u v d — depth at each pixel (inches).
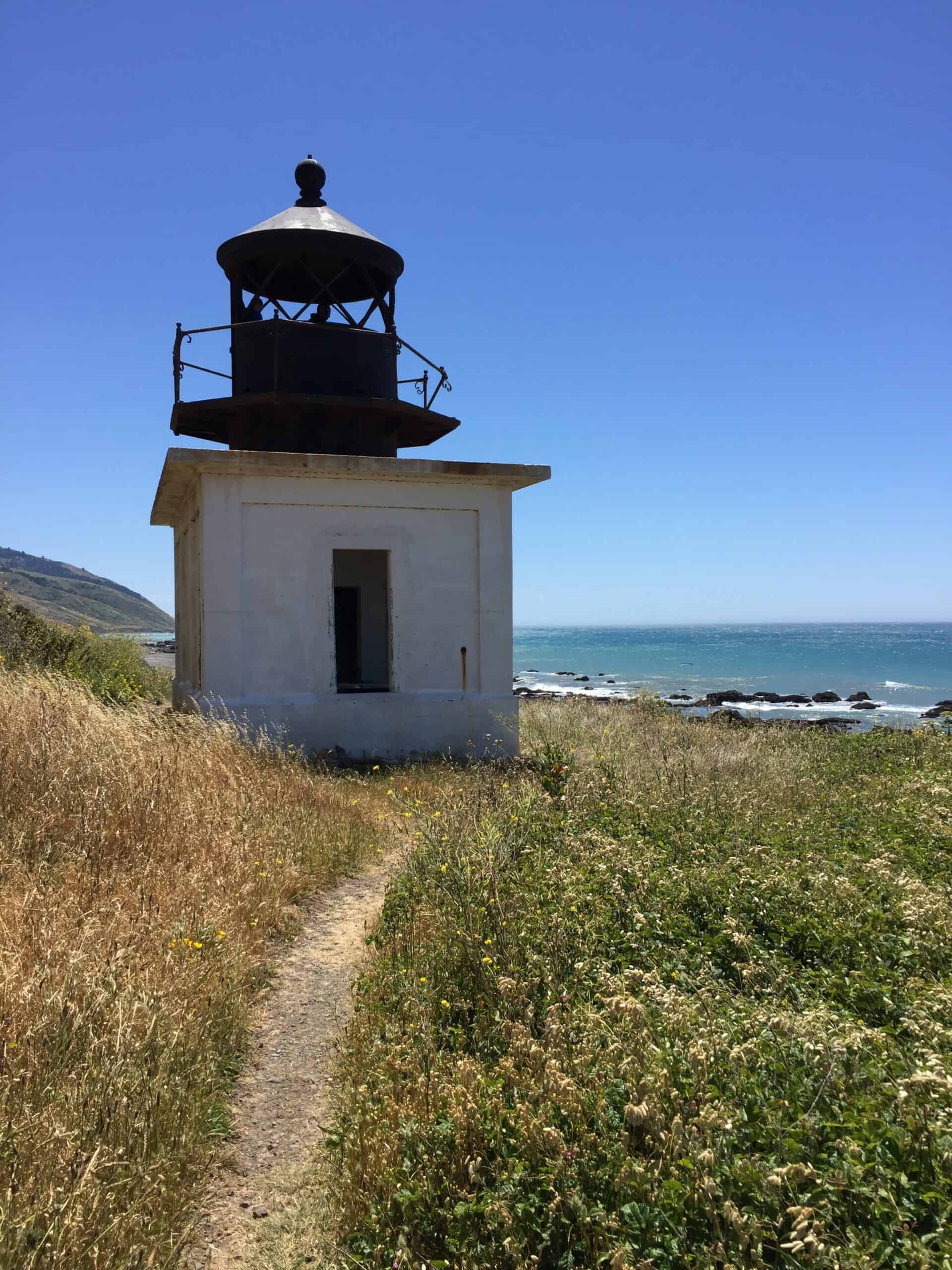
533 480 558.6
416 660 553.6
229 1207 141.8
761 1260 97.3
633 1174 112.6
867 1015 162.6
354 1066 174.1
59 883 240.4
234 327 547.2
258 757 422.3
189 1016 177.8
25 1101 143.9
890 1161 109.0
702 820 304.8
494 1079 149.3
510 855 266.2
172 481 543.5
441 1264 113.0
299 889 285.9
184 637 651.5
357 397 546.9
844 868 244.4
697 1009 154.3
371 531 542.9
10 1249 111.0
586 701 931.3
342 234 556.1
